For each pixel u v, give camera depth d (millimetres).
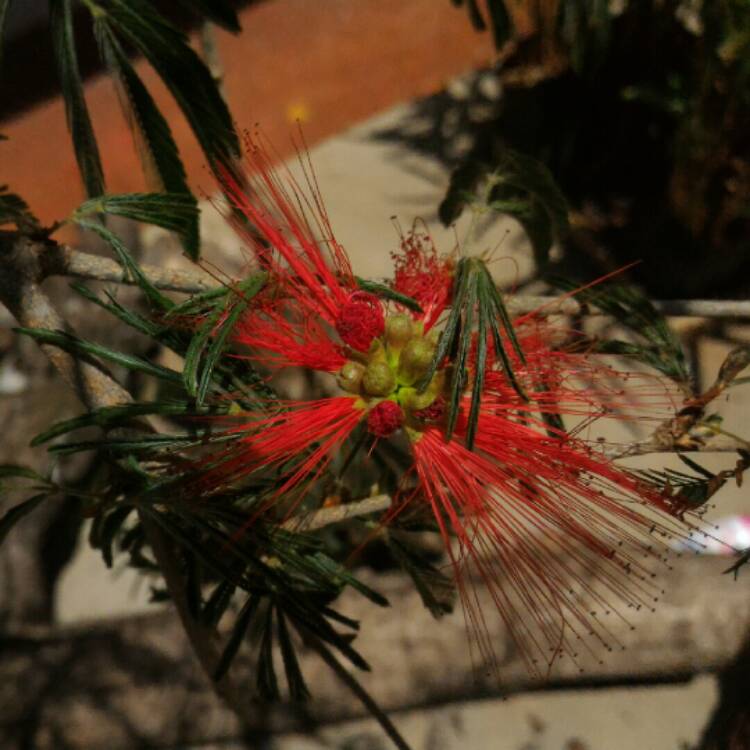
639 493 154
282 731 305
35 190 469
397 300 152
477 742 309
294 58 507
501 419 151
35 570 340
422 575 176
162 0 488
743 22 295
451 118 478
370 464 216
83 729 295
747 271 398
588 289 183
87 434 355
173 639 307
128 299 372
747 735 281
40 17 507
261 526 160
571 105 401
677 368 178
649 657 295
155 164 189
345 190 449
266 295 152
